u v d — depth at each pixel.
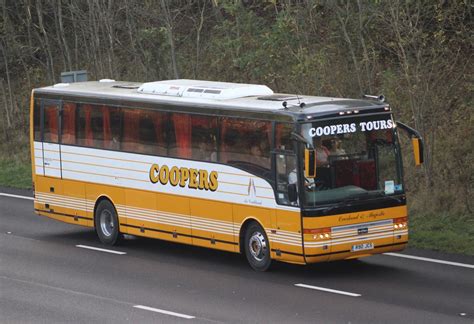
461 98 32.88
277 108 21.81
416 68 30.77
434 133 30.55
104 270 22.83
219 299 19.48
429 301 18.81
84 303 19.38
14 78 52.66
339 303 18.83
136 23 43.38
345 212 21.36
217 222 23.38
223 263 23.53
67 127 27.55
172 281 21.42
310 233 21.12
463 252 23.73
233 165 22.84
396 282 20.72
